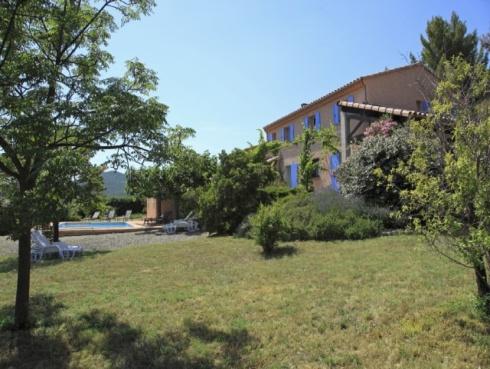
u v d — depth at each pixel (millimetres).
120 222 34031
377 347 4699
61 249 13242
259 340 5227
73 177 4910
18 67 5195
